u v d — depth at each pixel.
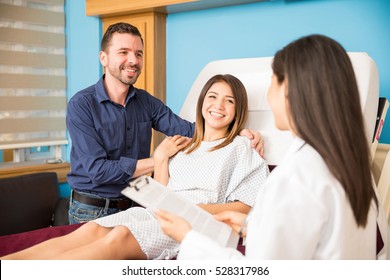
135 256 1.32
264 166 1.61
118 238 1.25
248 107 1.84
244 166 1.60
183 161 1.70
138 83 2.67
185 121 2.00
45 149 3.04
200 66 2.52
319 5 2.04
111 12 2.62
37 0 2.82
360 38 1.94
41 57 2.86
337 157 0.83
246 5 2.29
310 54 0.85
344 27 1.98
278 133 1.76
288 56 0.88
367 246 1.00
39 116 2.88
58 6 2.97
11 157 2.96
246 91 1.85
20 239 1.46
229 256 0.90
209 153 1.66
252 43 2.29
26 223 2.30
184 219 1.00
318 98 0.84
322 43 0.86
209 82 1.73
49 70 2.94
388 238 1.34
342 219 0.83
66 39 3.01
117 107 1.92
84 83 2.94
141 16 2.61
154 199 1.13
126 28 1.85
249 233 0.87
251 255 0.85
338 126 0.83
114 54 1.83
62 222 2.35
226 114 1.67
